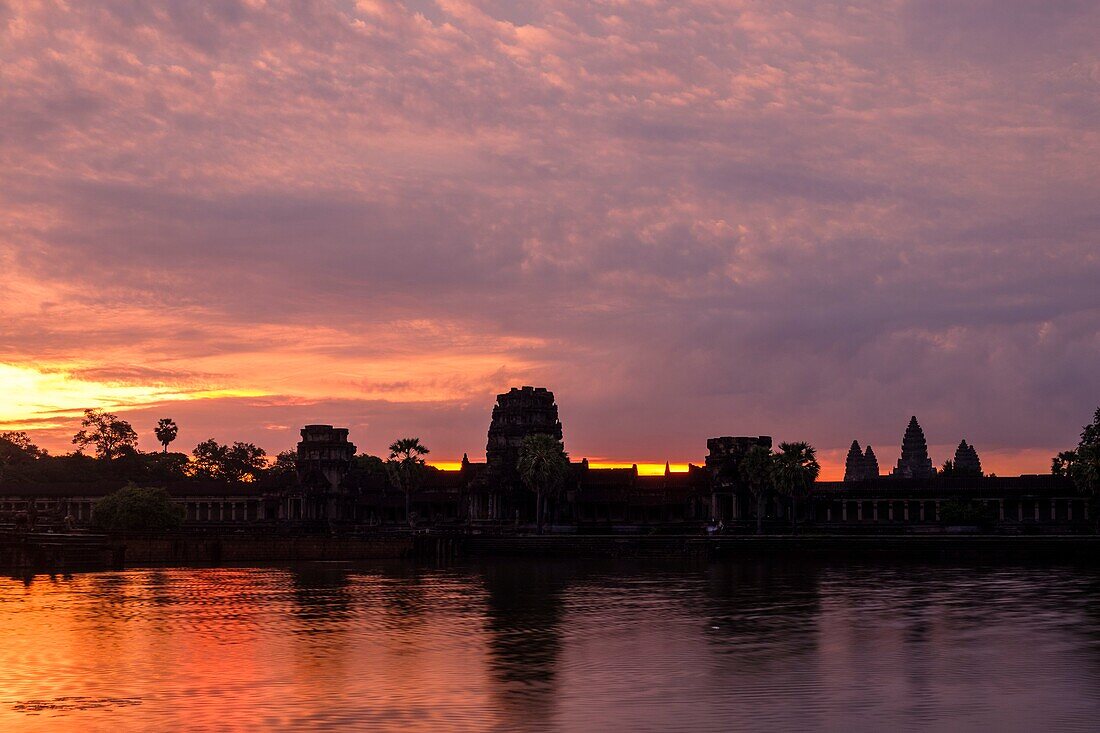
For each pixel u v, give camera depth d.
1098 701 59.38
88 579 139.25
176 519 190.12
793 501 191.38
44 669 70.38
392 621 93.50
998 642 78.81
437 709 58.50
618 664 71.50
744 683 64.81
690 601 107.88
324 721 55.94
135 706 59.41
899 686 63.56
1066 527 190.25
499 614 98.19
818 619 92.38
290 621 93.69
